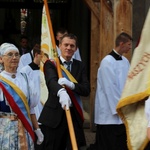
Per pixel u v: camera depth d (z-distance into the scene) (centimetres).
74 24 1581
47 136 656
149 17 469
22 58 928
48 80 640
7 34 1736
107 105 779
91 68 1034
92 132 1047
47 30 781
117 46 783
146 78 475
